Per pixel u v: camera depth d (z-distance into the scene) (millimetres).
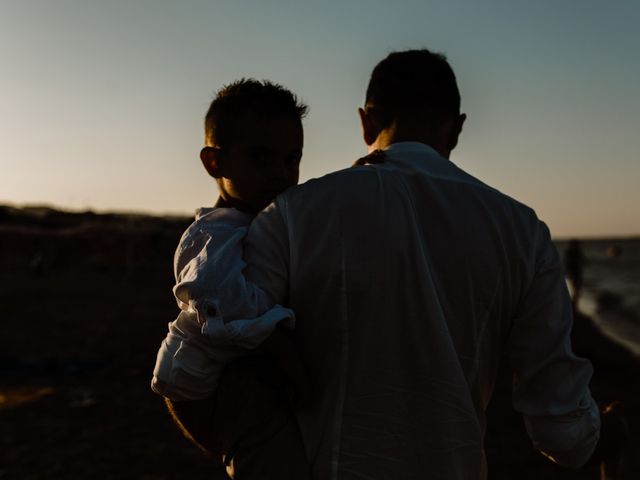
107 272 47906
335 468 1378
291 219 1445
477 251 1434
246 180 1621
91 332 15422
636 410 8148
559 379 1489
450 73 1649
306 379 1407
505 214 1495
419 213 1451
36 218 59250
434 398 1377
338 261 1401
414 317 1393
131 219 56312
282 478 1372
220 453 1454
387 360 1386
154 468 5770
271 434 1381
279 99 1634
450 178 1500
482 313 1439
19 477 5504
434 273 1420
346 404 1392
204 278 1365
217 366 1385
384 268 1398
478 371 1438
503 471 5914
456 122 1688
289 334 1408
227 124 1622
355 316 1395
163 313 20953
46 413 7633
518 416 7801
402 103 1610
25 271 47531
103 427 7066
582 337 16734
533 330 1496
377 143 1670
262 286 1425
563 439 1487
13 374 9828
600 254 147750
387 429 1375
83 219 59562
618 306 28625
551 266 1521
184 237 1512
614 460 1795
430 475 1360
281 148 1616
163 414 7625
